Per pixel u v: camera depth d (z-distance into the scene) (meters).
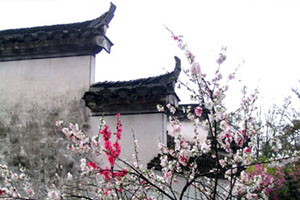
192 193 6.57
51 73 8.05
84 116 7.57
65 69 7.97
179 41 4.56
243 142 5.12
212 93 4.45
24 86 8.17
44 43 8.04
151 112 7.23
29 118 7.96
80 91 7.73
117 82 7.66
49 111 7.85
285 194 5.37
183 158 5.14
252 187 5.00
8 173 6.05
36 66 8.20
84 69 7.84
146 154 7.05
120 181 5.05
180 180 6.60
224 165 5.16
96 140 5.38
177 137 5.23
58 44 7.96
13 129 8.00
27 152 7.78
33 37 8.02
